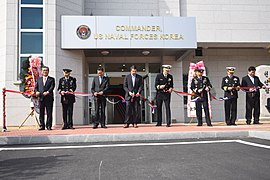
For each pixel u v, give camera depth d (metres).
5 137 5.82
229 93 8.89
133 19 11.45
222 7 13.56
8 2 10.88
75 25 11.11
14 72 10.70
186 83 14.19
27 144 5.77
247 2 13.72
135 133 6.19
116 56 13.48
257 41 13.59
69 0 11.59
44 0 11.05
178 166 3.59
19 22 10.92
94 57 13.49
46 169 3.53
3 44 10.84
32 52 10.91
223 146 5.09
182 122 13.07
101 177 3.13
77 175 3.23
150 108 13.19
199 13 13.44
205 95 8.70
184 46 11.57
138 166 3.61
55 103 10.66
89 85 13.55
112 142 5.84
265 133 6.15
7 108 10.51
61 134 6.21
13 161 4.02
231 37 13.47
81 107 11.47
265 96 11.36
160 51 12.35
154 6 13.53
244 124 9.28
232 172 3.29
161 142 5.71
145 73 13.77
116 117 13.61
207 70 14.52
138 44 11.41
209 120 8.66
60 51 11.11
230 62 14.70
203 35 13.34
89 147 5.14
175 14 13.24
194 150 4.70
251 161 3.86
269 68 11.57
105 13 13.25
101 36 11.23
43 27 10.97
